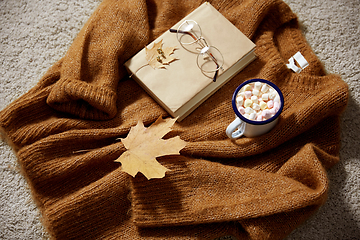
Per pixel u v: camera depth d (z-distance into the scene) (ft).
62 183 2.46
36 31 2.93
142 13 2.68
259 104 2.36
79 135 2.46
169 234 2.35
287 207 2.25
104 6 2.69
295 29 2.79
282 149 2.51
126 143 2.35
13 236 2.57
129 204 2.41
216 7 2.80
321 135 2.53
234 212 2.27
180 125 2.55
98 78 2.56
